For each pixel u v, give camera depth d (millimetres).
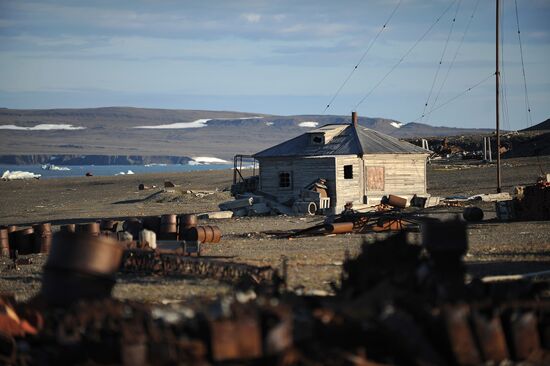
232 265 28359
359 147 72875
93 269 16938
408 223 49062
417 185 75938
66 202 114562
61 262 16906
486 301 15094
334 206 70625
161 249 34625
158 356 13328
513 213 53188
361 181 72875
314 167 72688
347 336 14039
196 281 28141
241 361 13398
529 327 14633
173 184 137500
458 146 189875
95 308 15070
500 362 14133
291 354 13125
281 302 15531
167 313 14586
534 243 37531
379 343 14016
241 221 64500
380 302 14953
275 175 75250
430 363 13695
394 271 16797
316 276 26953
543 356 14555
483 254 33312
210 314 13945
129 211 88688
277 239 45906
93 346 14117
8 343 15414
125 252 32438
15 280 32406
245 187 79312
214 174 175000
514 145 177500
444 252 16594
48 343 15258
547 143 165000
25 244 45219
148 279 29484
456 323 13984
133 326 13984
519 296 16719
